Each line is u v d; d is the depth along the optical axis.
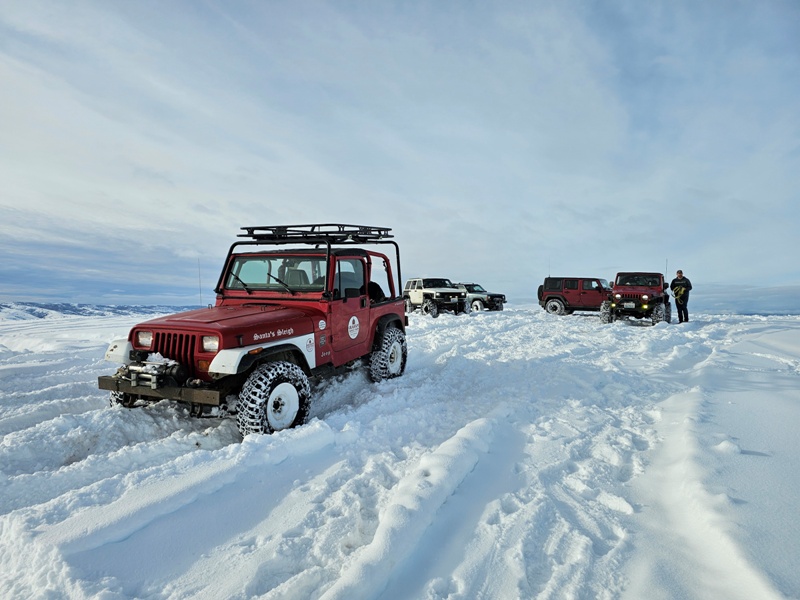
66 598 1.96
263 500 2.86
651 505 2.74
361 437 3.94
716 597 1.85
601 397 5.28
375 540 2.27
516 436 3.98
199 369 3.92
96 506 2.60
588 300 19.98
